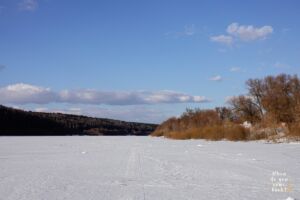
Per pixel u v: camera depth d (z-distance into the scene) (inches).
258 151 2060.8
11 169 1224.8
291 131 3257.9
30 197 757.9
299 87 3905.0
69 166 1311.5
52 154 1889.8
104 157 1686.8
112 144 3095.5
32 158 1643.7
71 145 2913.4
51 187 870.4
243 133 3565.5
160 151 2097.7
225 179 1004.6
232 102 4530.0
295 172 1149.1
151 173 1122.7
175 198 753.6
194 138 4399.6
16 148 2461.9
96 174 1097.4
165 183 934.4
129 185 903.1
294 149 2226.9
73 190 834.2
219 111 5088.6
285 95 3860.7
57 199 740.0
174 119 6392.7
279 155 1779.0
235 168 1250.6
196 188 864.9
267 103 3828.7
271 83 4094.5
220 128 3838.6
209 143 3142.2
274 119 3590.1
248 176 1062.4
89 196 768.3
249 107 4397.1
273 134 3440.0
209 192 814.5
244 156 1724.9
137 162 1446.9
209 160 1526.8
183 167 1279.5
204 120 5251.0
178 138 4638.3
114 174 1098.7
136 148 2426.2
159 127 7165.4
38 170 1193.4
